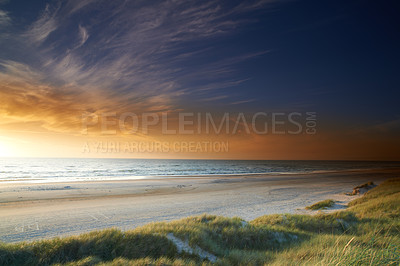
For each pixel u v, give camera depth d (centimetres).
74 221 1534
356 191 3078
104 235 755
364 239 775
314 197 2812
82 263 578
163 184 3869
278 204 2338
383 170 9706
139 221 1573
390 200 1761
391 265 394
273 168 10812
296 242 946
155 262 588
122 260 588
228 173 7069
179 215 1780
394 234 918
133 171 7256
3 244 638
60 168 7894
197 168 9694
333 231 1150
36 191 2745
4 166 8344
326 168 11550
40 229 1337
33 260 597
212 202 2375
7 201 2144
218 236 930
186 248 742
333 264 438
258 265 668
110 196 2623
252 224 1158
